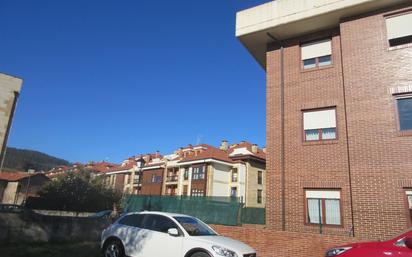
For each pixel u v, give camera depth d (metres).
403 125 12.80
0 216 12.29
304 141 15.05
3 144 18.97
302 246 12.55
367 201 12.69
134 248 9.50
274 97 16.45
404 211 11.98
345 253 6.61
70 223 14.58
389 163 12.63
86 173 41.16
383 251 6.13
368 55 14.15
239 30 17.33
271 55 17.30
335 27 15.73
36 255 10.70
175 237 8.90
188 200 18.61
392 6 14.14
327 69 15.32
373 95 13.62
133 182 62.56
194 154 56.28
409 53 13.37
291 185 14.80
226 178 48.44
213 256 8.06
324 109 14.95
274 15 16.45
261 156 49.53
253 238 13.88
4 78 19.58
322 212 13.84
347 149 13.84
